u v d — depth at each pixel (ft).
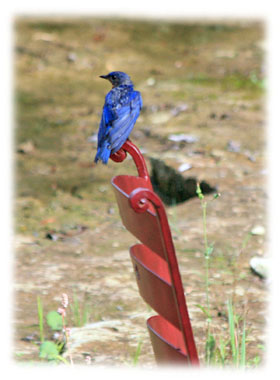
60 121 59.52
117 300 29.01
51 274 31.99
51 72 71.46
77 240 37.22
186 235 35.47
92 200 44.60
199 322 26.05
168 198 44.57
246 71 69.87
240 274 30.76
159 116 56.59
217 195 21.22
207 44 80.07
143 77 69.62
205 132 51.96
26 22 83.15
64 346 24.58
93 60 74.69
